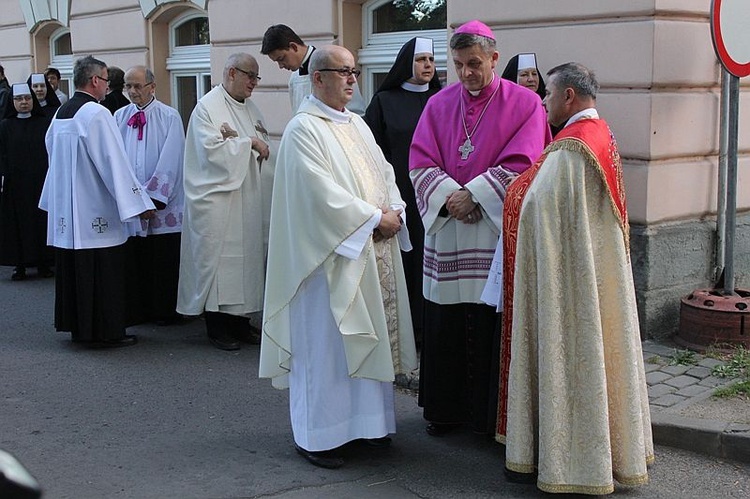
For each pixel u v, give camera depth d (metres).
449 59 6.53
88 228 6.09
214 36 8.79
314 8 7.66
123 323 6.29
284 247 4.11
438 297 4.23
